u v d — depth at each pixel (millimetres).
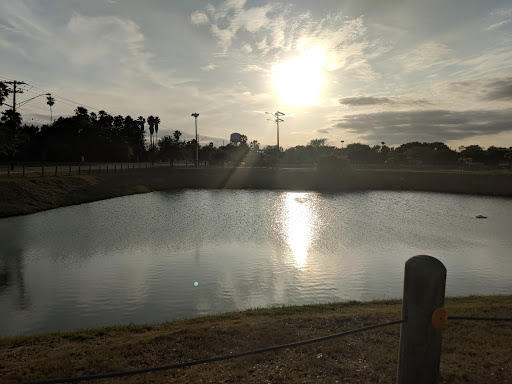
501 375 5098
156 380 5527
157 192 62406
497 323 7695
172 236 26797
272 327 8008
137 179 66125
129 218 34844
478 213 41156
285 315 9914
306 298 14141
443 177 75250
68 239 25625
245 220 34344
